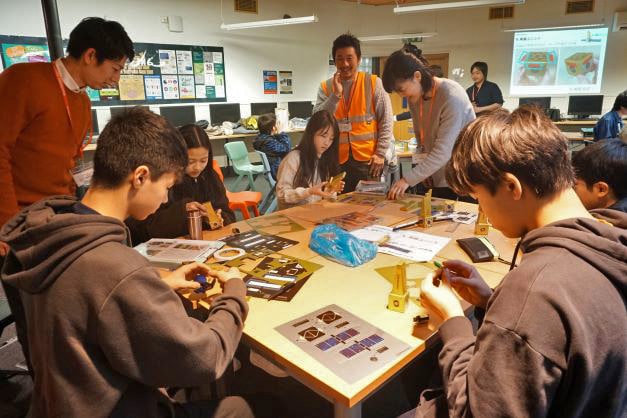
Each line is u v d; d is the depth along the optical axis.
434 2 8.52
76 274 0.74
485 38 8.53
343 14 8.80
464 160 0.75
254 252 1.58
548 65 8.09
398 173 4.49
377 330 1.05
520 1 5.76
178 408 1.04
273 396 1.23
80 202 0.87
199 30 6.81
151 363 0.77
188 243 1.63
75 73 1.74
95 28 1.67
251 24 6.63
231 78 7.37
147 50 6.25
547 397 0.57
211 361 0.83
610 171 1.38
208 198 2.08
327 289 1.28
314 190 2.27
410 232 1.78
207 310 1.17
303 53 8.34
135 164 0.84
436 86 2.41
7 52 4.99
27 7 5.07
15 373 1.97
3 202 1.61
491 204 0.75
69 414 0.75
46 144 1.71
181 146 0.91
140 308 0.74
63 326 0.73
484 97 6.39
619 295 0.62
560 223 0.67
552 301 0.58
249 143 7.44
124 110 0.90
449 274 1.09
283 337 1.02
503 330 0.61
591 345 0.58
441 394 0.95
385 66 2.43
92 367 0.75
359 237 1.72
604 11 7.63
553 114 7.46
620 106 4.79
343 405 0.85
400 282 1.13
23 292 0.84
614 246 0.64
